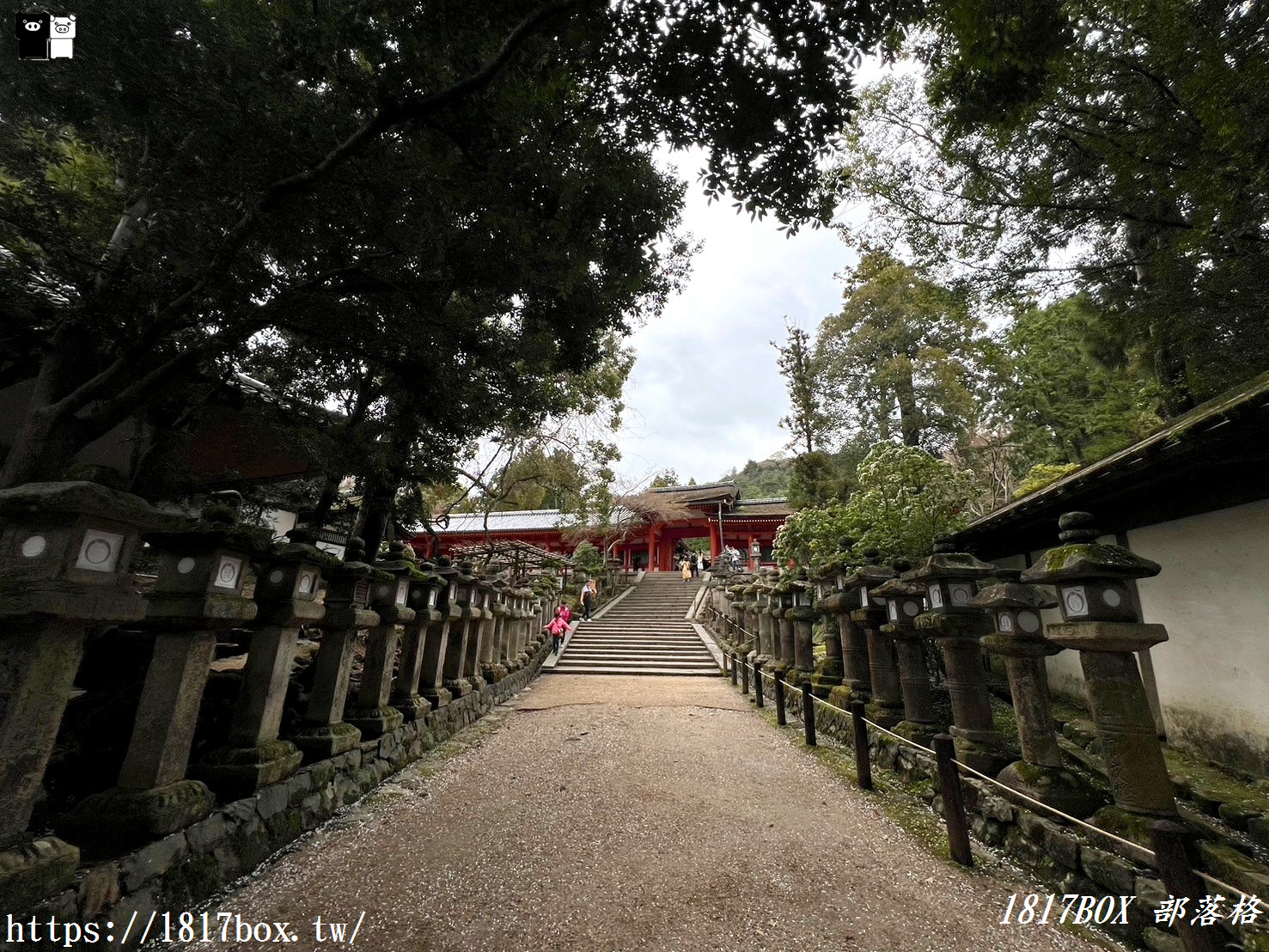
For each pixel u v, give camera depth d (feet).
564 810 15.75
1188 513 15.70
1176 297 20.39
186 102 11.46
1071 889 10.72
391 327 16.90
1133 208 21.66
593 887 11.38
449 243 15.44
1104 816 11.08
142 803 9.95
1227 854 9.68
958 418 60.29
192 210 12.76
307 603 14.76
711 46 11.14
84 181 13.99
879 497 28.78
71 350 13.76
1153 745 11.21
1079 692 21.48
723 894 11.07
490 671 31.45
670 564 112.47
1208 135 16.69
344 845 13.21
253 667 13.87
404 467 22.80
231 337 14.43
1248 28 15.46
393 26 11.65
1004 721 20.67
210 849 10.84
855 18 10.59
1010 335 56.49
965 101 13.96
